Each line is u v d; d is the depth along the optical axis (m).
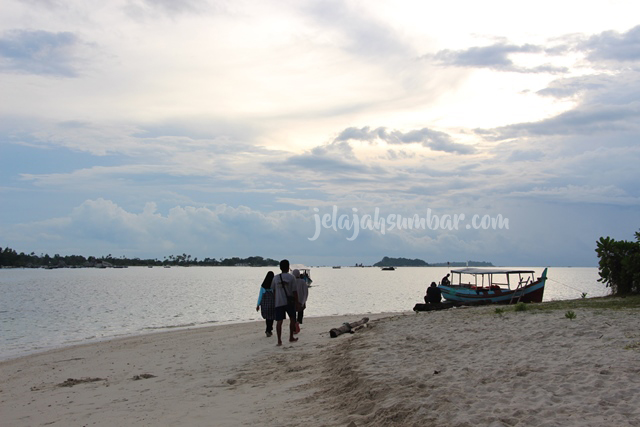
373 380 8.34
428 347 11.33
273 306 16.95
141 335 22.69
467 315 17.42
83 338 23.36
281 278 15.20
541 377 7.72
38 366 14.88
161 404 8.78
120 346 18.30
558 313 15.10
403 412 6.49
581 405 6.21
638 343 9.59
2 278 130.25
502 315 15.96
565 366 8.26
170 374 11.77
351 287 83.12
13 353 18.98
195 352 15.00
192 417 7.76
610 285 22.28
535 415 5.98
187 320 31.78
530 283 29.59
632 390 6.66
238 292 67.88
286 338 16.89
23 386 11.81
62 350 18.50
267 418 7.38
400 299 52.22
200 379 10.90
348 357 11.09
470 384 7.61
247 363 12.48
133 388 10.38
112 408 8.76
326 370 10.50
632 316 13.27
